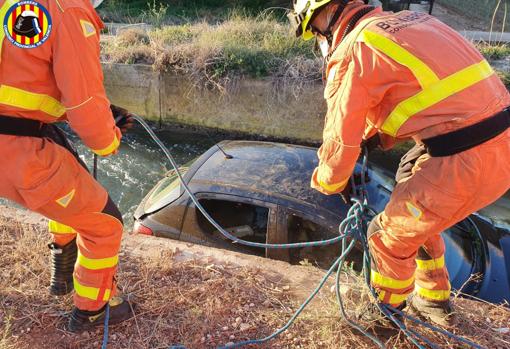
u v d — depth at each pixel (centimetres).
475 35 1121
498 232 441
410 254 240
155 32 1045
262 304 296
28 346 257
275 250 414
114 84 926
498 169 202
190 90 881
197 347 263
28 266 314
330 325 275
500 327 286
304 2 220
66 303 285
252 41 949
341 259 259
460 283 369
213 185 449
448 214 209
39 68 189
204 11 1530
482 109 197
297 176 445
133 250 347
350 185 258
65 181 211
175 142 872
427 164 208
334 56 210
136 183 738
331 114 210
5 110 195
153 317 281
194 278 314
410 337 257
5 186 206
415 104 198
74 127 200
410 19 207
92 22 196
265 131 868
